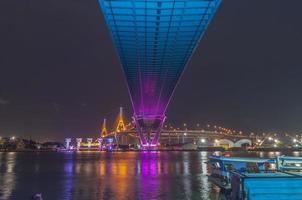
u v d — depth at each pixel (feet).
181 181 167.94
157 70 234.38
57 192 134.31
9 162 410.31
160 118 519.60
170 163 353.72
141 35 155.43
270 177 49.32
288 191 48.44
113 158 509.35
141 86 304.71
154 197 117.39
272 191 48.57
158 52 184.44
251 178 49.42
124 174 215.92
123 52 185.16
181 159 458.50
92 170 256.93
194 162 374.84
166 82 284.82
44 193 132.36
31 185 160.86
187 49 180.24
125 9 129.80
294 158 94.32
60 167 303.48
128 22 140.56
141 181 170.19
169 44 170.30
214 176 114.21
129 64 216.74
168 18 137.08
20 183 170.81
